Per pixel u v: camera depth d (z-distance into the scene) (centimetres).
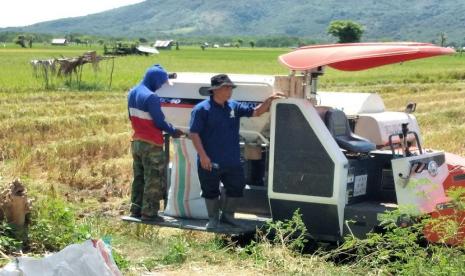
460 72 4919
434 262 651
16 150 1497
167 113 873
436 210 770
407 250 662
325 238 807
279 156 800
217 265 720
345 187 787
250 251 777
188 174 848
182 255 729
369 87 3866
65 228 773
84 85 3422
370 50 793
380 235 705
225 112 805
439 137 1767
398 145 922
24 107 2311
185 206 853
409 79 4566
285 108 792
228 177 817
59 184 1198
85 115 2095
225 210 835
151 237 831
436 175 809
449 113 2475
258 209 850
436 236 766
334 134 812
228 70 5672
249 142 852
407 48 796
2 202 734
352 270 710
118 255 687
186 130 871
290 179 797
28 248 730
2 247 700
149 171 841
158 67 845
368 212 780
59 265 539
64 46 16938
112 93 3091
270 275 689
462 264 628
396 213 695
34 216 772
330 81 4288
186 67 6078
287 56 821
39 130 1834
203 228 821
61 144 1528
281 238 744
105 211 1041
